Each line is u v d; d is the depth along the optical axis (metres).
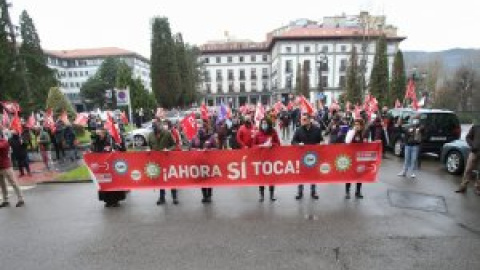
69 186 9.52
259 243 5.36
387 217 6.36
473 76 32.91
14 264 4.91
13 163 12.18
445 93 35.34
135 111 31.67
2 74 23.50
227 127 12.73
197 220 6.44
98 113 22.77
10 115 14.80
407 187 8.40
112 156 7.41
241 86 90.50
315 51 72.62
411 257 4.82
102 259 4.98
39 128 14.71
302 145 7.38
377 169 7.43
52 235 5.93
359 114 14.01
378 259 4.78
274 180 7.49
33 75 30.67
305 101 9.19
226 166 7.46
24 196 8.59
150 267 4.70
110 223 6.42
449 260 4.71
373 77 33.03
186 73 55.03
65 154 14.81
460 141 9.82
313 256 4.90
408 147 9.33
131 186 7.51
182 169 7.47
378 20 39.34
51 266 4.82
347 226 5.96
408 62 69.81
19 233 6.07
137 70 104.88
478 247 5.10
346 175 7.46
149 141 7.67
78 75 104.38
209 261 4.82
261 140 7.52
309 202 7.36
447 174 9.82
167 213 6.89
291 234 5.67
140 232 5.94
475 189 7.99
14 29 25.83
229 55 89.62
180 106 54.44
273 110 18.94
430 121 11.65
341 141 8.30
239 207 7.14
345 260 4.77
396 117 13.23
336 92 72.88
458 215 6.44
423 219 6.24
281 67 73.69
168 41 46.41
